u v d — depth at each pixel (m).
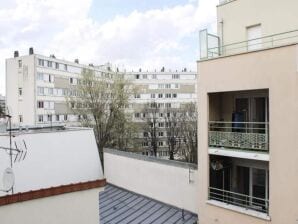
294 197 10.72
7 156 15.89
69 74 55.59
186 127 54.72
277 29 13.07
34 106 49.41
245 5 14.23
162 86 74.12
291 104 10.78
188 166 15.16
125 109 49.75
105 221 15.40
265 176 13.38
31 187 16.56
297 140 10.63
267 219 11.45
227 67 12.69
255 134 12.29
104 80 43.38
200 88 13.77
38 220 6.43
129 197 18.17
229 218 12.71
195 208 14.91
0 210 5.94
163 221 14.85
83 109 42.31
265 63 11.48
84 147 20.58
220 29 15.21
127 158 19.06
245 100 14.43
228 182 14.59
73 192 6.97
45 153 18.17
